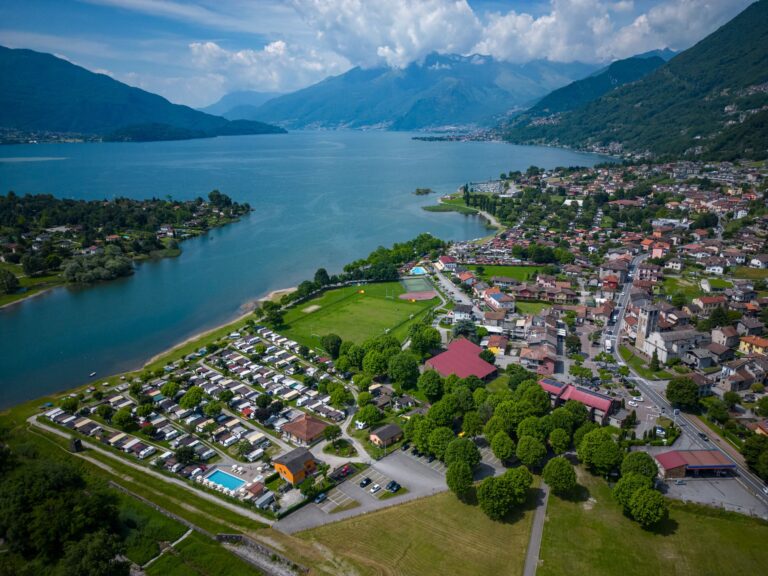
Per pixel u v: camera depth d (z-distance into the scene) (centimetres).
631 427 13512
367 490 11325
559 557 9325
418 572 9106
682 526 10031
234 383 16612
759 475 11369
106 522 10312
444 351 18100
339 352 17862
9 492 10431
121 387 16612
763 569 9050
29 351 19638
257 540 9912
